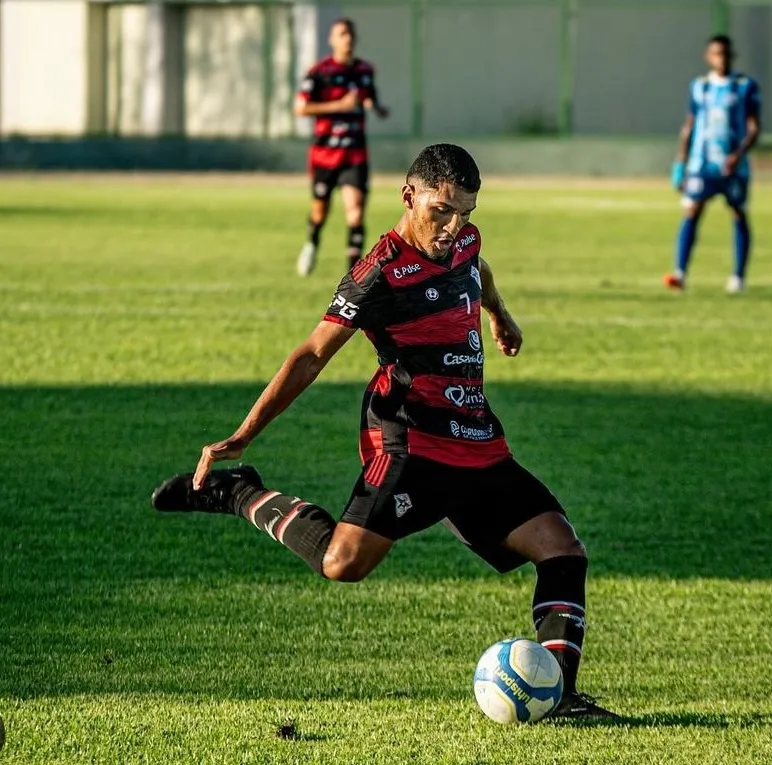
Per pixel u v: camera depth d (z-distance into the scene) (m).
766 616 17.45
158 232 65.88
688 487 23.55
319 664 15.55
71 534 20.42
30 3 121.75
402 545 20.50
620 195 95.25
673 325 39.62
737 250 46.91
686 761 12.80
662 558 19.86
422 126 116.88
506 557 14.25
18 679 14.88
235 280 47.69
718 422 28.14
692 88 45.94
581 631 13.81
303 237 64.69
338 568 13.70
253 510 14.51
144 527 20.86
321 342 13.63
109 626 16.73
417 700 14.42
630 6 117.00
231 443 13.55
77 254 55.53
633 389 31.09
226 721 13.70
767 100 130.00
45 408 28.05
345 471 23.91
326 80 46.53
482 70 127.69
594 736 13.39
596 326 39.25
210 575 18.81
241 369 32.03
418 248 13.70
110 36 122.44
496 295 15.40
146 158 113.69
